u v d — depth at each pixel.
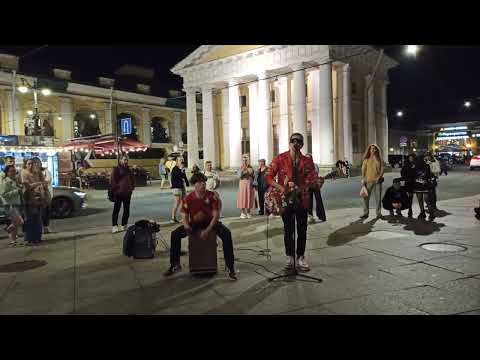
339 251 6.52
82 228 10.55
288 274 5.25
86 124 36.91
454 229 8.03
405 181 9.48
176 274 5.55
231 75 33.22
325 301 4.30
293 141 5.46
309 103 32.03
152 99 41.53
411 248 6.54
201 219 5.45
